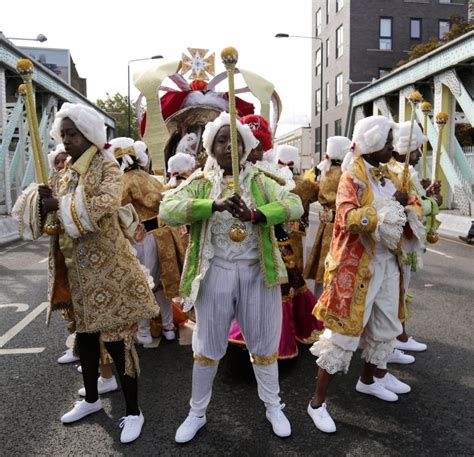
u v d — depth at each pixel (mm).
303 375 3656
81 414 3041
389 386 3350
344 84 29266
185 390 3445
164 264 4305
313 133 35969
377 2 28359
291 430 2900
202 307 2781
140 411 2980
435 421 2980
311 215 16125
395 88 16172
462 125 21234
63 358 3918
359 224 2723
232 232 2539
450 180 13180
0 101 12680
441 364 3801
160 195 4332
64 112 2686
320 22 33500
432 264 7715
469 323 4746
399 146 3859
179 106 5891
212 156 2803
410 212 3180
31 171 14531
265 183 2785
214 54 6000
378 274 2928
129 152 4242
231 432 2893
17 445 2777
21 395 3373
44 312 5336
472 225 9969
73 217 2562
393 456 2641
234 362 3887
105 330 2791
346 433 2865
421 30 28969
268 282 2715
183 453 2691
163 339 4473
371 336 3068
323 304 2979
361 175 2900
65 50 32312
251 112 6008
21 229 2699
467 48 11672
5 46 12227
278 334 2863
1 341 4426
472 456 2629
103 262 2754
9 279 7078
